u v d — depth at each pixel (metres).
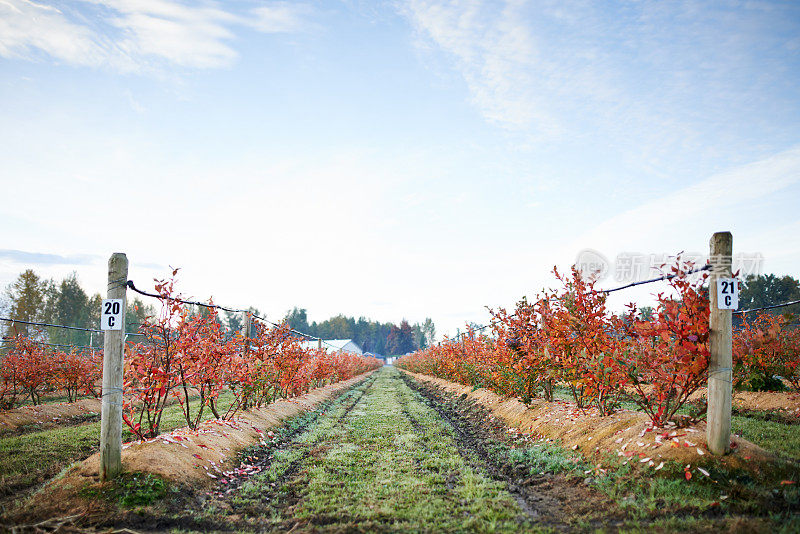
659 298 6.40
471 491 5.71
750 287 30.17
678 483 5.11
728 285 5.52
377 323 143.12
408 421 11.84
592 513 4.84
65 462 7.41
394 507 5.29
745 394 10.95
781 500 4.63
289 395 15.40
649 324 6.47
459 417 12.88
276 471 7.01
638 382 6.95
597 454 6.54
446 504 5.32
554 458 6.85
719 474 5.07
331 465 7.28
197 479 6.14
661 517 4.53
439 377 25.27
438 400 17.70
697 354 5.88
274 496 5.95
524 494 5.72
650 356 6.45
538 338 10.24
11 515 4.84
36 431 11.11
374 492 5.84
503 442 8.77
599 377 7.43
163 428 10.02
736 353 5.66
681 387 6.28
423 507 5.24
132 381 7.03
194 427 8.12
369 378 38.78
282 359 12.93
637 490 5.21
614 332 7.72
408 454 7.96
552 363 9.60
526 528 4.53
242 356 10.69
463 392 17.27
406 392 21.42
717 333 5.48
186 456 6.57
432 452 8.16
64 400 17.09
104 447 5.58
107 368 5.72
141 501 5.24
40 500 5.28
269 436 9.62
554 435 8.13
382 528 4.62
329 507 5.34
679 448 5.59
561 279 8.59
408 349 121.00
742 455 5.27
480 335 15.88
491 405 12.73
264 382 11.09
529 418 9.68
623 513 4.74
